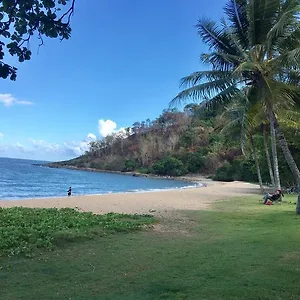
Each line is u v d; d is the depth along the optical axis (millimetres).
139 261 7090
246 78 15945
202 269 6215
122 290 5242
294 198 25375
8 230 9797
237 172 66312
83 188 47156
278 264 6258
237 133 24875
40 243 8500
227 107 17609
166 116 122875
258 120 23406
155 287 5305
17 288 5422
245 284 5203
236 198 27047
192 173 89812
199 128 102500
